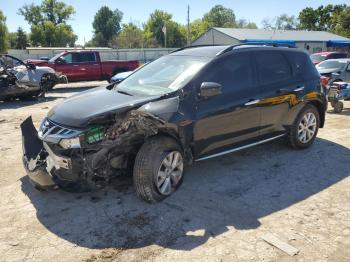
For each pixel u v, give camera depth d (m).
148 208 4.00
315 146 6.16
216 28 44.94
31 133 4.67
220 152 4.75
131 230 3.58
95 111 3.87
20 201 4.25
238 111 4.75
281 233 3.48
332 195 4.30
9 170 5.29
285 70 5.52
